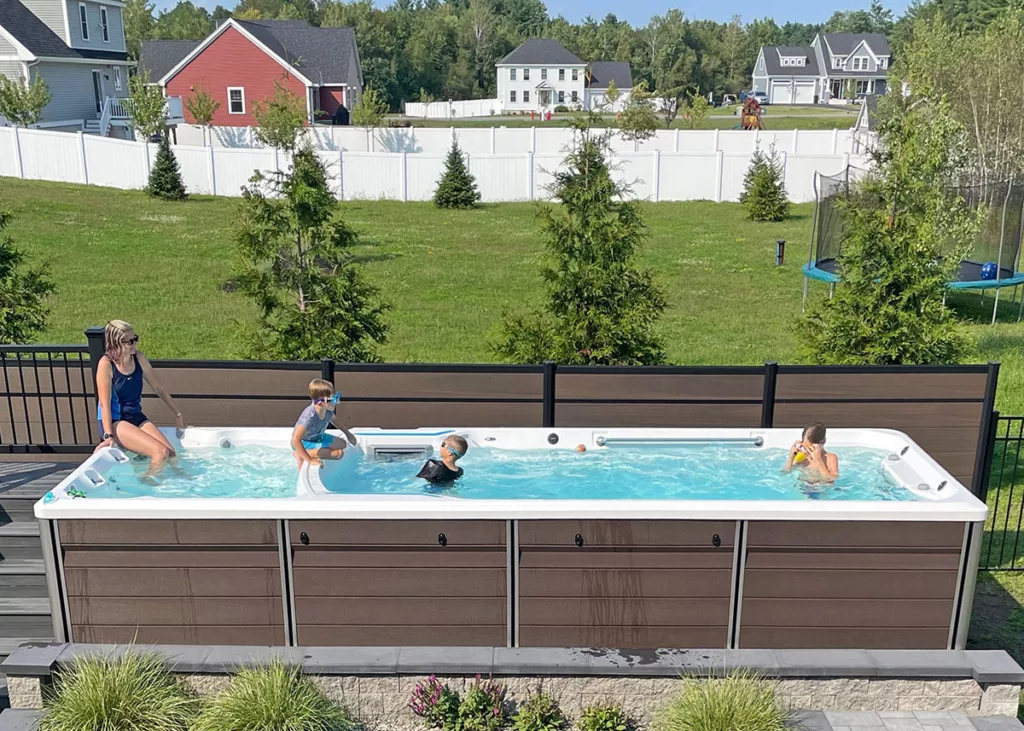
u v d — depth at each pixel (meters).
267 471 6.51
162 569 5.36
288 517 5.24
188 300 16.50
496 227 24.56
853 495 6.41
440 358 12.94
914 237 8.95
